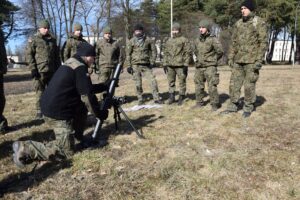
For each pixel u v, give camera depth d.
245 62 6.35
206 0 41.16
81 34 7.79
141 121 6.45
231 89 6.77
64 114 4.42
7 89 15.05
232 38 6.56
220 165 4.26
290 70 22.00
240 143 5.03
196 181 3.89
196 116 6.68
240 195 3.61
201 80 7.33
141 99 8.13
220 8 38.34
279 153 4.58
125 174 4.11
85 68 4.45
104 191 3.74
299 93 9.37
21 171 4.28
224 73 18.50
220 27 38.81
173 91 8.08
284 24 41.28
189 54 7.68
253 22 6.18
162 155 4.66
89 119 6.72
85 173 4.18
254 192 3.65
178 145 5.03
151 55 8.08
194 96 9.13
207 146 4.95
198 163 4.35
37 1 30.81
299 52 46.06
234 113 6.80
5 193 3.74
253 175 4.01
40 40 6.84
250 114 6.60
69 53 7.75
